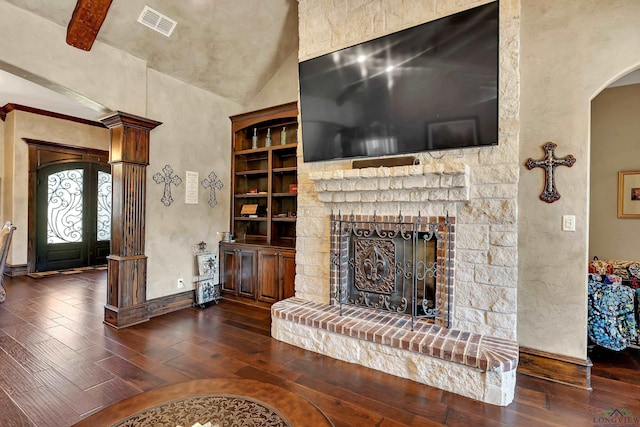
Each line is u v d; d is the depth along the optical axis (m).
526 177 2.55
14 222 5.61
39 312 3.79
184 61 3.79
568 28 2.39
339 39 3.06
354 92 2.94
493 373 2.07
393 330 2.54
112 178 3.51
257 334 3.20
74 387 2.23
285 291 3.83
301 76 3.26
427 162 2.66
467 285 2.51
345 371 2.48
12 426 1.84
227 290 4.41
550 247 2.47
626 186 4.29
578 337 2.38
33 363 2.56
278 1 3.55
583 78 2.35
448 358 2.19
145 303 3.59
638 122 4.22
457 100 2.47
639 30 2.19
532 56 2.51
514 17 2.33
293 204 4.48
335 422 1.89
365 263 2.95
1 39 2.65
